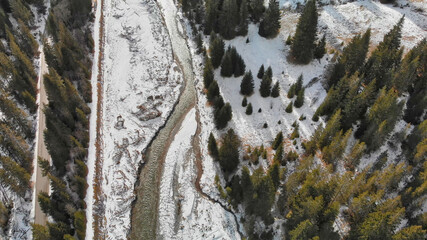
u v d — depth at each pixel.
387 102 48.41
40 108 56.69
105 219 48.53
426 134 48.88
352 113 51.78
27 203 47.09
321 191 41.28
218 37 67.88
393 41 61.53
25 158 50.19
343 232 43.66
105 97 66.12
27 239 43.56
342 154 50.12
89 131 59.38
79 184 48.84
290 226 41.97
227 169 51.94
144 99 64.81
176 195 51.06
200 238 46.00
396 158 51.47
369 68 59.41
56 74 57.88
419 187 42.47
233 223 47.22
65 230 43.53
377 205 41.56
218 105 59.09
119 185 52.09
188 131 59.44
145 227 48.03
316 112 57.09
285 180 50.00
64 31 68.62
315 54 67.69
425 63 58.38
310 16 60.16
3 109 52.28
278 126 58.00
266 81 59.94
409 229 36.66
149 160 56.09
